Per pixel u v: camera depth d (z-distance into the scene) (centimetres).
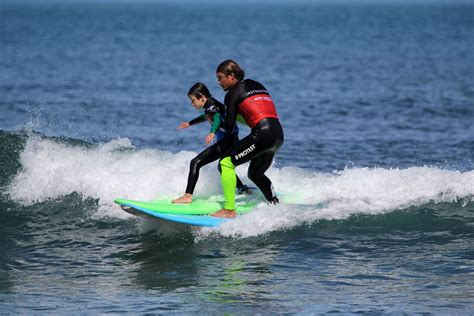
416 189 3528
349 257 2897
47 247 3123
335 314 2328
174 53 18150
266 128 3072
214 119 3097
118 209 3534
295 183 3684
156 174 3666
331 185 3606
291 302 2442
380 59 16538
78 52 17925
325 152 5891
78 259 2969
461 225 3188
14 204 3606
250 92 3098
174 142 6269
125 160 3931
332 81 11681
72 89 10144
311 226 3198
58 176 3738
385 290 2542
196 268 2825
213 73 13125
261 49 19912
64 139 4206
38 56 16288
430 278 2647
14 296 2544
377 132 6844
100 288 2627
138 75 12475
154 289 2606
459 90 10244
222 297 2505
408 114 7988
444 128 7038
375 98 9450
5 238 3238
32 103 8494
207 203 3281
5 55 16312
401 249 2967
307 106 8700
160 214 3058
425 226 3198
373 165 5428
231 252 2988
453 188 3516
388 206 3397
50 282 2700
